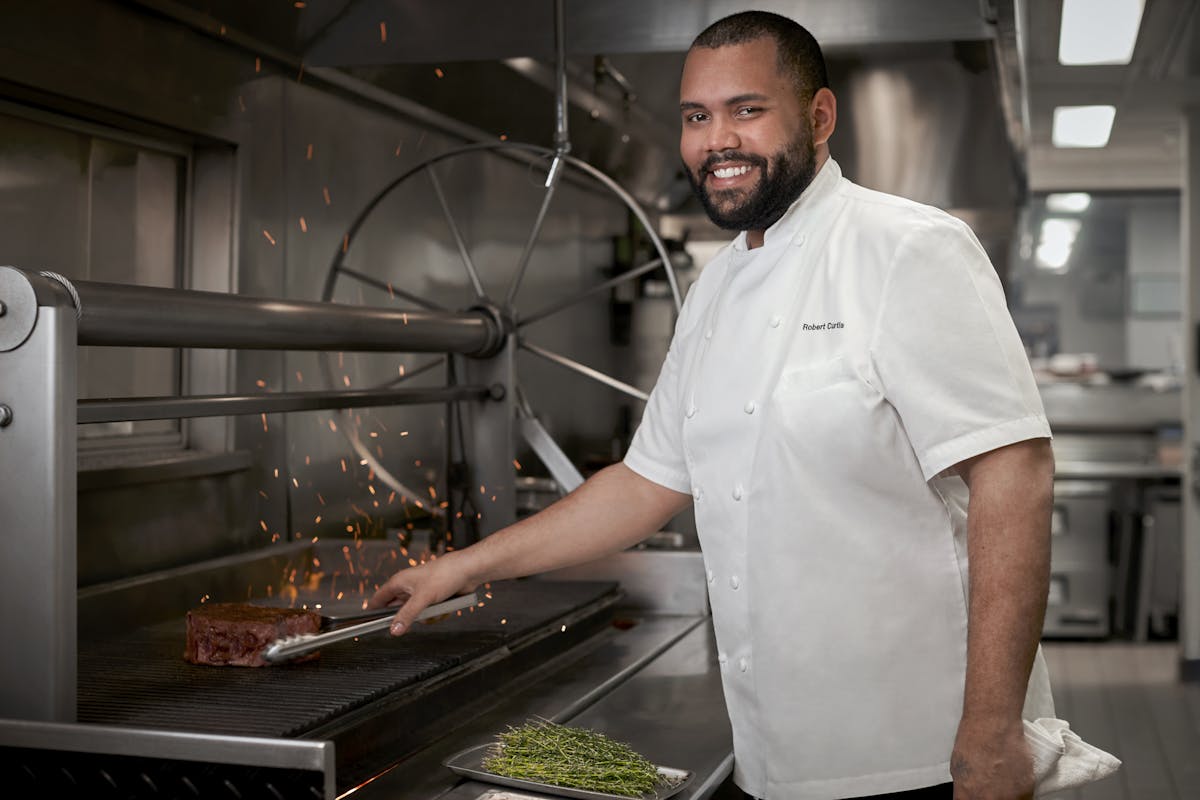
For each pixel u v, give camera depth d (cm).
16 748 122
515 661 191
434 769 149
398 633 158
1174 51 398
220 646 166
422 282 324
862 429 139
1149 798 388
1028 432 131
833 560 142
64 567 124
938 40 240
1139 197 688
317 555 257
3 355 124
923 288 136
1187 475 527
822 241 148
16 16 189
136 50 216
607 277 453
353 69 263
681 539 266
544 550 172
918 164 352
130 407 142
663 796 140
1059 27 369
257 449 252
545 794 140
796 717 145
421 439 321
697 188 149
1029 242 1032
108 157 228
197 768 115
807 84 145
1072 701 506
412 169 250
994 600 129
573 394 421
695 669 205
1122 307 1257
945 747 143
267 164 256
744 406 150
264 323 162
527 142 339
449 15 237
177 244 246
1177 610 628
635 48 245
